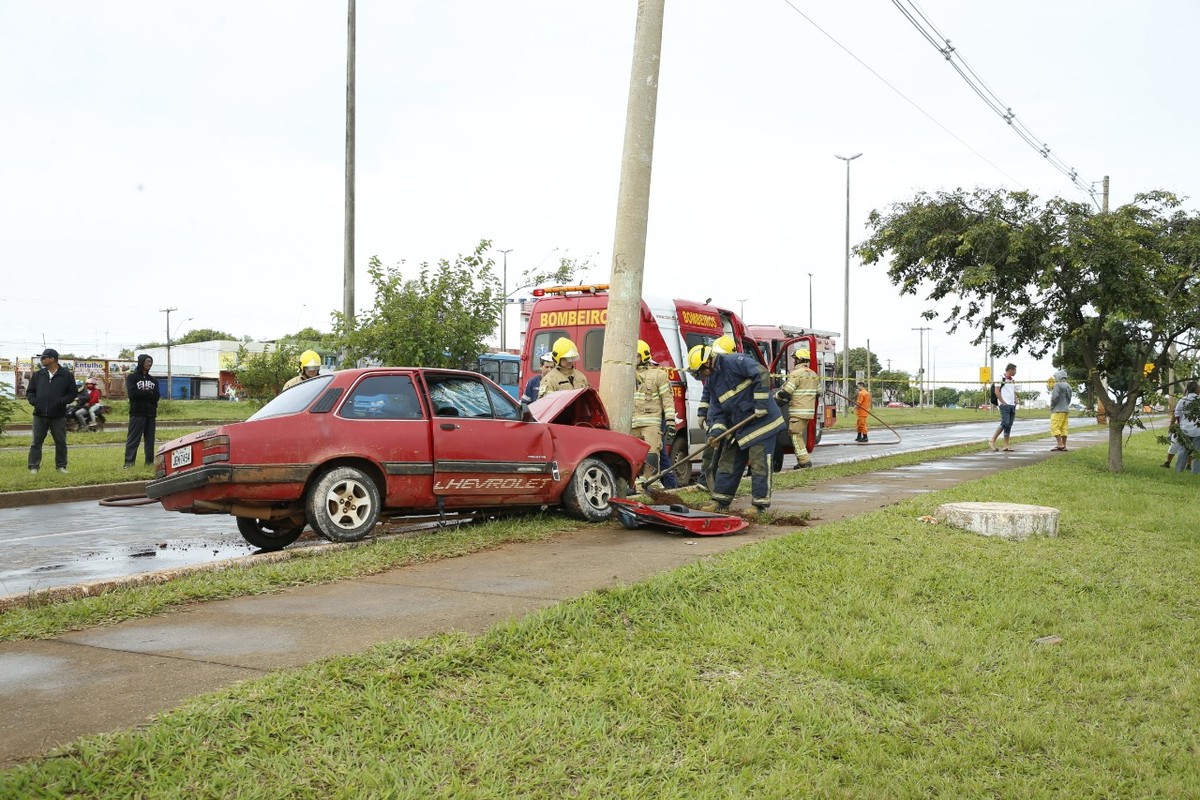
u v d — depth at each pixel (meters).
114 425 31.69
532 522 8.73
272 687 3.72
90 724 3.41
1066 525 8.92
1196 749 3.80
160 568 7.76
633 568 6.49
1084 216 14.84
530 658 4.32
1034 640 5.20
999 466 16.56
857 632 5.05
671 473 12.34
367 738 3.35
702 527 8.09
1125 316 14.31
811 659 4.52
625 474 9.69
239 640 4.60
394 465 7.84
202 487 7.22
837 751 3.61
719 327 15.39
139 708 3.58
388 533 8.58
